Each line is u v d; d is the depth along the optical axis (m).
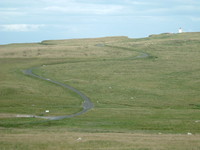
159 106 84.00
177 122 59.44
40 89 110.12
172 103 87.75
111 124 58.69
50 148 35.09
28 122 61.41
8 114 70.19
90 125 57.69
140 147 35.06
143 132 49.19
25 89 107.75
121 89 108.75
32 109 76.75
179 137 41.97
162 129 53.47
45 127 55.94
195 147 35.19
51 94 102.62
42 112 73.75
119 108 79.94
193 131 51.28
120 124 58.53
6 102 86.94
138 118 65.69
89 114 71.44
